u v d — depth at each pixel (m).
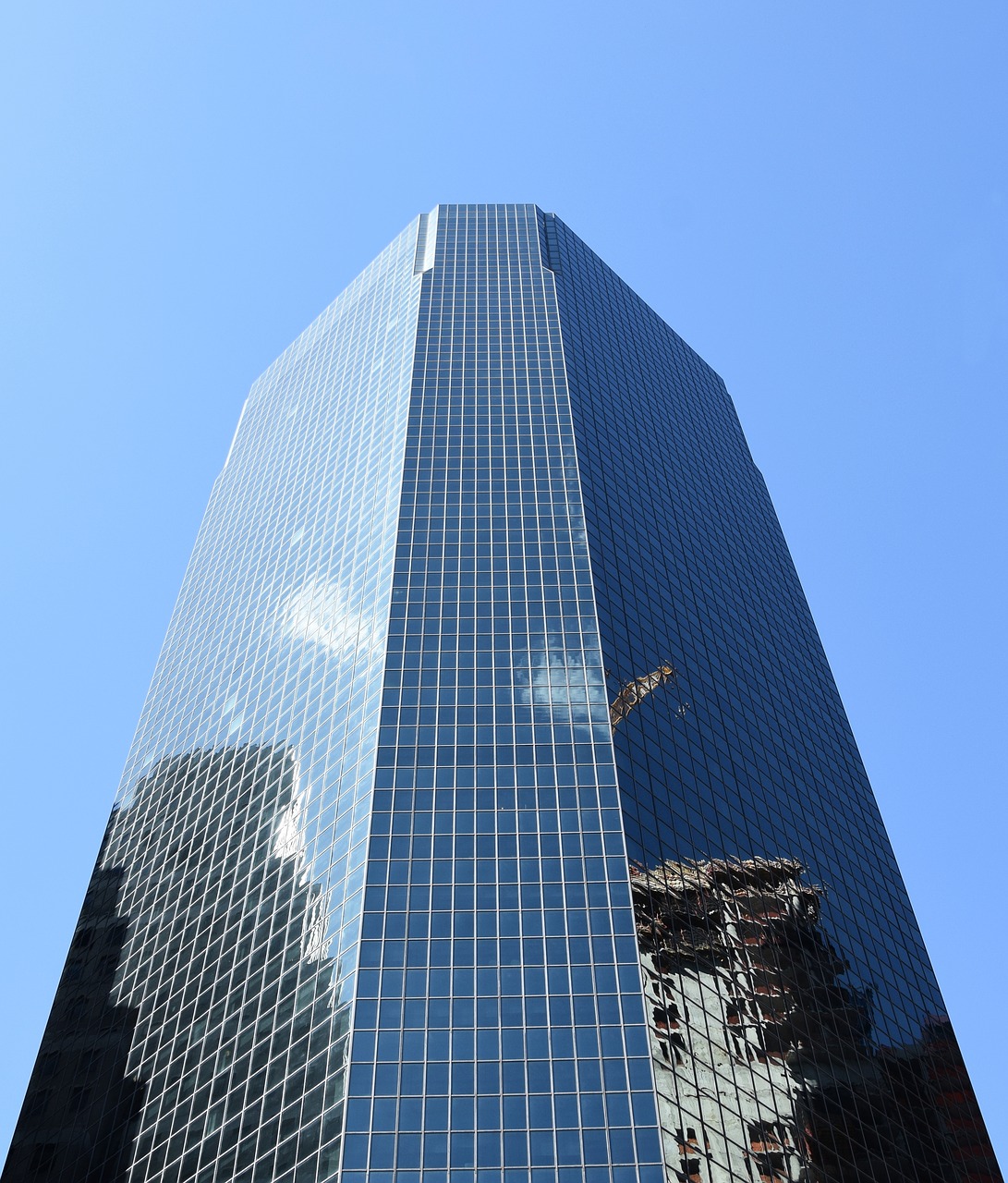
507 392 130.75
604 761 90.00
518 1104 69.19
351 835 86.88
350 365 157.38
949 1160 92.50
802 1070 85.38
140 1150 85.56
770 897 99.38
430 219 173.88
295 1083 74.69
